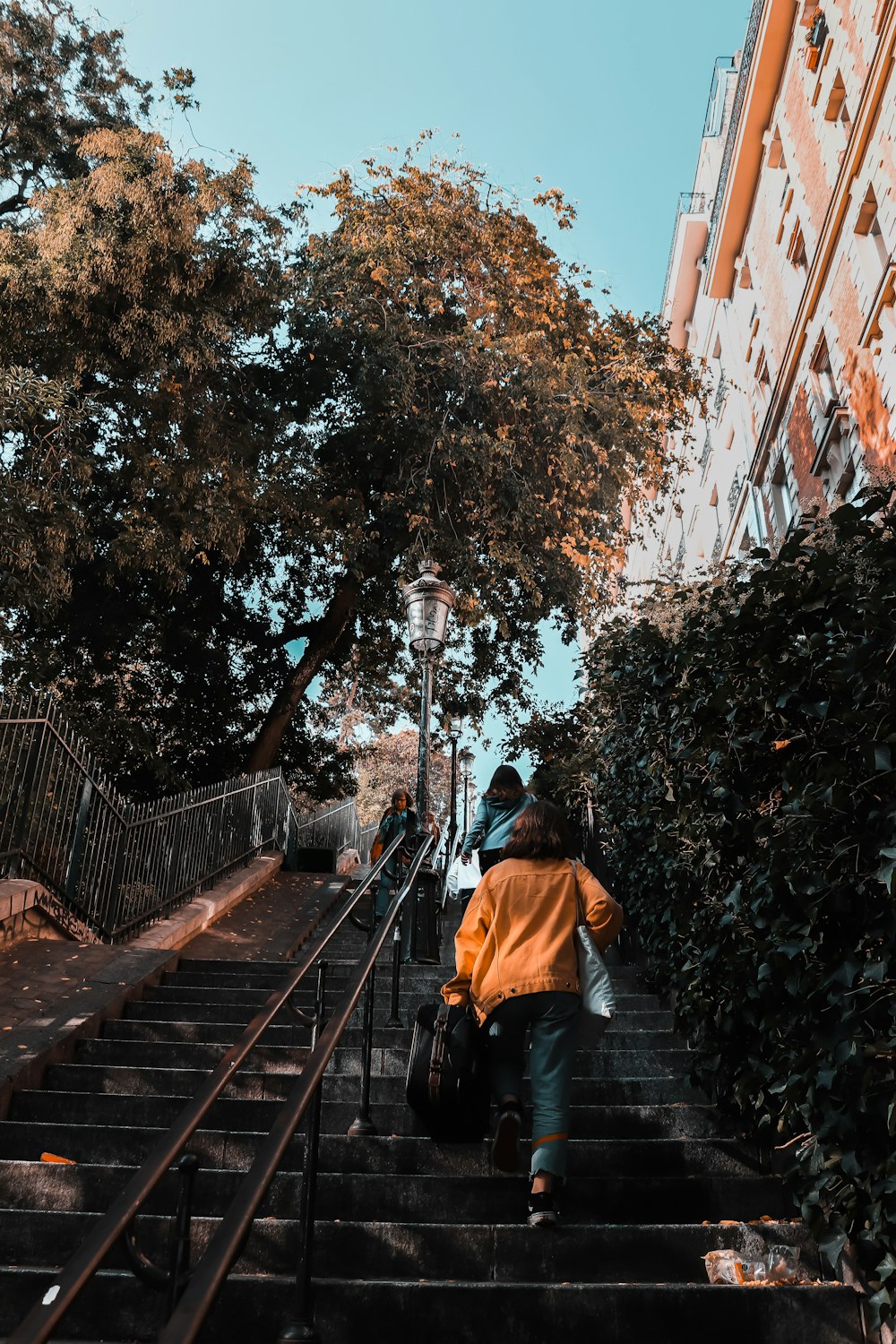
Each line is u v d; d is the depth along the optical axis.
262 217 15.95
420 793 11.45
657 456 19.92
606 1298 3.19
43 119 17.94
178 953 8.49
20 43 17.41
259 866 14.81
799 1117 3.57
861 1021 3.20
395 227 17.20
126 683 19.12
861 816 3.28
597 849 9.77
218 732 19.88
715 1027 4.47
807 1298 3.19
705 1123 4.58
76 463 13.57
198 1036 6.18
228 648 20.44
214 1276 1.88
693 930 4.66
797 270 19.31
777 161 20.83
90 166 16.58
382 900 9.36
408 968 7.92
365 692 23.14
